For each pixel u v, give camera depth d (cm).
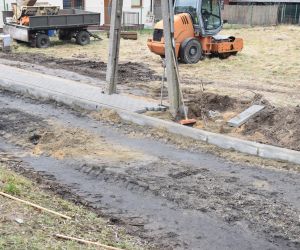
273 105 1212
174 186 741
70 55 2028
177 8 1909
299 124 977
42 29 2180
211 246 580
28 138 961
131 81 1517
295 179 780
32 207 566
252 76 1652
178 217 649
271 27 3228
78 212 616
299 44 2377
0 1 2609
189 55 1830
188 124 1020
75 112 1145
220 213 658
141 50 2172
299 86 1506
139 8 3153
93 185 748
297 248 579
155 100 1222
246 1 3891
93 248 493
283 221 639
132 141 955
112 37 1184
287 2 3634
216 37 1962
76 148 905
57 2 2805
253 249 576
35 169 806
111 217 639
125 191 729
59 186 735
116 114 1087
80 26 2294
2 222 498
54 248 463
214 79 1586
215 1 1855
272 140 956
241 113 1087
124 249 519
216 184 753
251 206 680
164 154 886
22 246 450
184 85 1470
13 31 2255
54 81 1393
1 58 1906
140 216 650
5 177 671
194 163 843
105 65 1795
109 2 2998
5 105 1205
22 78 1419
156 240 586
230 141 913
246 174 797
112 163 832
